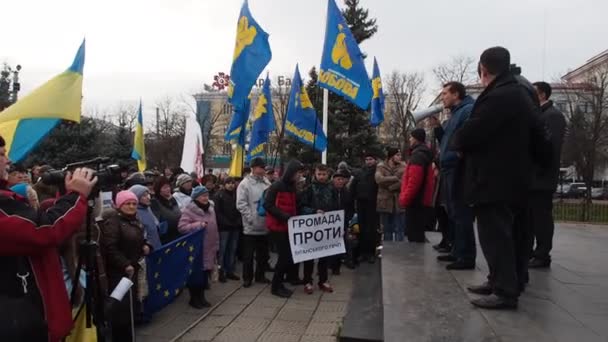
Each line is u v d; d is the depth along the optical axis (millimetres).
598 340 2773
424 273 4484
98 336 3082
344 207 8711
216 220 7891
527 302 3572
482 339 2801
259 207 7574
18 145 4113
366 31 23047
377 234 9016
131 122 53344
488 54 3338
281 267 7254
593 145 30734
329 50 9703
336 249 7605
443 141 4910
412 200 6559
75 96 4102
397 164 8664
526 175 3209
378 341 4746
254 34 9172
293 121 10969
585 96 34219
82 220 2566
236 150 10125
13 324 2301
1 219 2273
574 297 3734
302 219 7305
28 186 4027
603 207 16422
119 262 4961
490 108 3150
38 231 2346
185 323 6047
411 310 3346
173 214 7230
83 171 2668
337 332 5691
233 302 7020
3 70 21859
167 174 11852
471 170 3342
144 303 5883
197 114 53781
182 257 6465
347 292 7555
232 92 9219
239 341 5410
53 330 2477
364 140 21828
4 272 2357
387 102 49125
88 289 2994
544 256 5102
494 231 3348
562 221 15023
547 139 3488
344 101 22250
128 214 5262
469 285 4016
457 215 4633
